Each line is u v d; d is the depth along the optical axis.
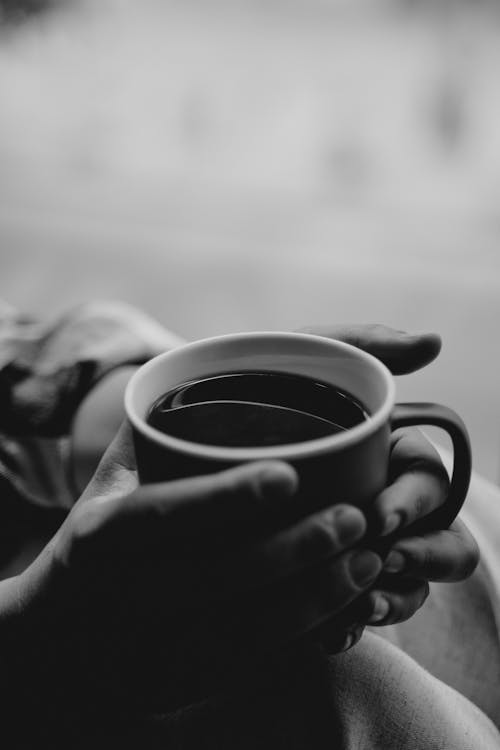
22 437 0.59
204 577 0.37
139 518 0.36
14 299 2.24
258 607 0.38
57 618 0.42
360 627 0.41
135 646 0.42
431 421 0.38
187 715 0.45
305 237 2.63
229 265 2.44
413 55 4.12
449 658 0.53
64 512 0.60
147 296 2.25
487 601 0.54
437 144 3.37
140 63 4.32
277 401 0.40
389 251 2.51
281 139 3.54
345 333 0.45
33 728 0.45
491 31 4.07
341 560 0.37
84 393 0.60
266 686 0.45
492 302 2.15
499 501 0.59
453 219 2.74
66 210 2.90
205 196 3.04
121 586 0.39
